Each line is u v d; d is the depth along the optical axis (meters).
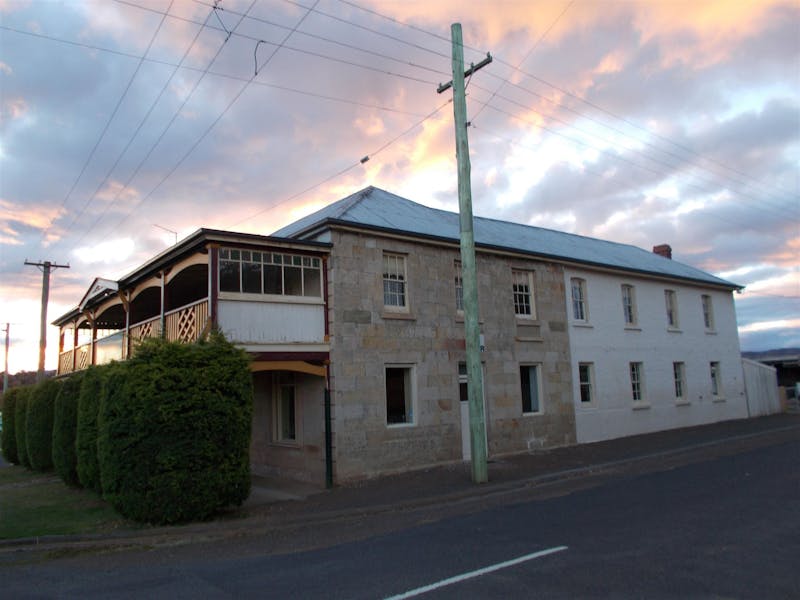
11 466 21.67
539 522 8.68
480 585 5.90
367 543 8.14
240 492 10.56
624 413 21.16
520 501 10.62
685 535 7.41
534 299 18.88
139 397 10.05
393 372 15.22
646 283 23.53
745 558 6.37
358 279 14.58
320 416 13.99
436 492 11.72
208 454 10.16
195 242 12.81
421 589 5.90
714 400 25.75
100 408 10.84
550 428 18.41
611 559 6.55
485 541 7.72
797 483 10.45
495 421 16.89
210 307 12.30
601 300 21.31
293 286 13.72
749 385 28.50
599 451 17.08
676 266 27.84
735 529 7.57
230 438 10.48
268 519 10.09
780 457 13.84
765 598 5.24
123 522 10.30
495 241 18.58
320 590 6.12
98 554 8.63
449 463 15.50
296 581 6.51
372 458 14.16
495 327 17.42
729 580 5.71
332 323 13.97
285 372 15.67
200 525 9.76
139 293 16.59
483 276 17.41
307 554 7.77
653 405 22.52
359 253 14.69
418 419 15.16
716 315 27.25
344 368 13.99
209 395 10.34
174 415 10.06
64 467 14.66
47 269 32.12
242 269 13.03
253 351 12.66
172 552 8.49
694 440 18.55
